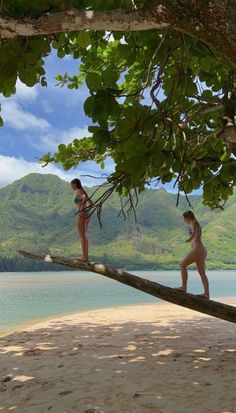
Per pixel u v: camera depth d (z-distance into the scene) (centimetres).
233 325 1061
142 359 652
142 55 408
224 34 165
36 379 545
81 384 511
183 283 767
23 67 292
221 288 3584
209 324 1094
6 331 1179
